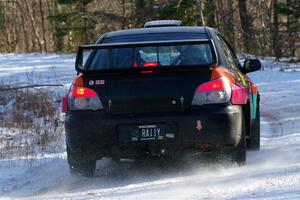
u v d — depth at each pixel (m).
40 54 79.44
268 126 26.08
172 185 15.40
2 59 69.12
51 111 31.70
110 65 17.02
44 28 124.44
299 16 77.94
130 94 16.25
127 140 16.17
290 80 45.41
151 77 16.28
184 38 18.16
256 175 15.73
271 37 79.19
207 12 86.19
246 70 20.31
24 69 57.38
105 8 111.56
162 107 16.20
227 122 16.05
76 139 16.36
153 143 16.19
